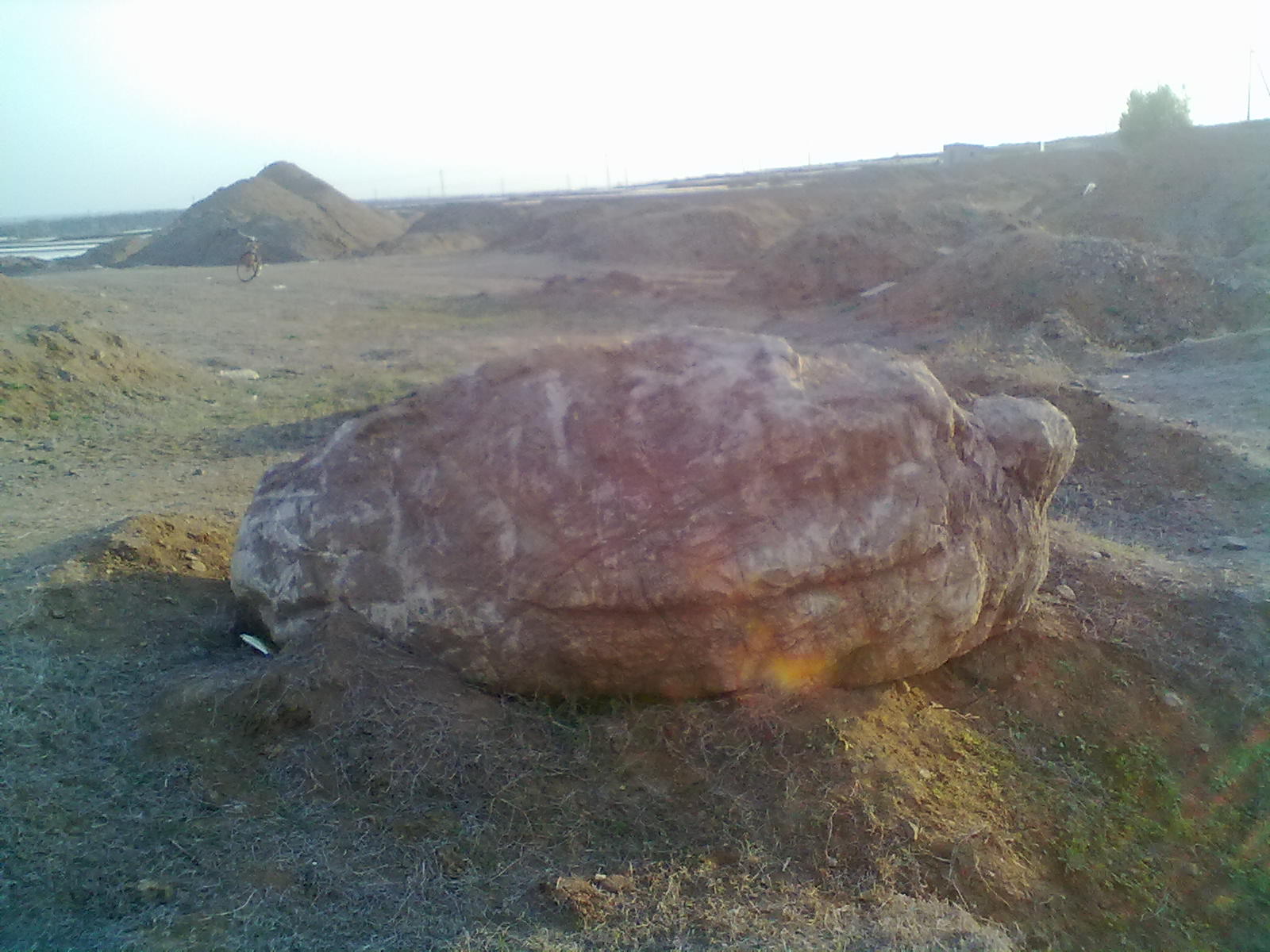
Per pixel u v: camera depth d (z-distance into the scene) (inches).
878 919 135.6
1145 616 230.5
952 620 185.9
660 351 183.6
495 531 171.3
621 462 170.1
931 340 594.9
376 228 2033.7
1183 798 189.0
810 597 171.6
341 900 130.6
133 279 1021.8
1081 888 165.6
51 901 126.6
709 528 166.4
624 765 162.9
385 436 185.8
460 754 158.2
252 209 1745.8
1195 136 1025.5
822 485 170.4
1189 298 598.5
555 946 124.2
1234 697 207.6
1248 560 261.1
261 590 185.6
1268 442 342.0
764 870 144.8
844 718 174.6
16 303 577.0
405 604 173.9
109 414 402.6
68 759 154.9
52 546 234.4
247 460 353.1
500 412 178.4
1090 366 496.1
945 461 184.9
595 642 170.4
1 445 350.9
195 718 164.9
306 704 162.2
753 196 1609.3
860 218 917.2
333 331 692.1
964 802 169.5
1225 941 164.6
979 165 1585.9
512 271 1231.5
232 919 125.5
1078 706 203.0
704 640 170.9
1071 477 339.0
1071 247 647.1
